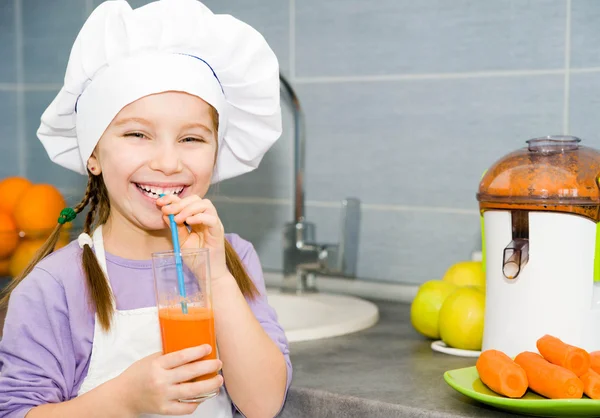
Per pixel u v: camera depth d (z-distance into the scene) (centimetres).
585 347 121
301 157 182
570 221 119
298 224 183
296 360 134
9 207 177
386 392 115
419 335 152
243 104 131
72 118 128
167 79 116
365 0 179
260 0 193
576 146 125
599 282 124
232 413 129
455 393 115
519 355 115
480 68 168
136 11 118
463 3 168
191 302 102
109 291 121
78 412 106
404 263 181
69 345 119
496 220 125
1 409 112
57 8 219
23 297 118
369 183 183
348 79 183
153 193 119
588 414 103
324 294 182
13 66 228
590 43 157
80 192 220
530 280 121
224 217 203
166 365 100
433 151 175
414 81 175
